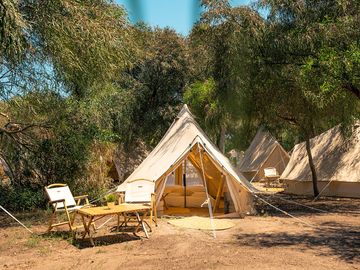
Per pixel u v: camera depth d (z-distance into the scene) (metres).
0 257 6.23
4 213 11.10
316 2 10.98
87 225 7.35
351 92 11.42
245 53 11.41
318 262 5.66
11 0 8.16
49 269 5.52
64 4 9.30
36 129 12.16
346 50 9.91
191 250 6.46
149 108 25.55
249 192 10.49
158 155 10.70
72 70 9.77
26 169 12.54
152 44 24.48
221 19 11.30
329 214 10.57
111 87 13.02
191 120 11.36
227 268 5.38
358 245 6.75
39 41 9.33
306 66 9.76
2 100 10.00
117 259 5.95
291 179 16.31
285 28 11.18
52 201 7.56
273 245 6.80
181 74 25.00
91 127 12.76
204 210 11.14
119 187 10.40
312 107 12.63
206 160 11.06
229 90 11.88
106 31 9.98
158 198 9.74
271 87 12.07
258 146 24.67
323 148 15.99
